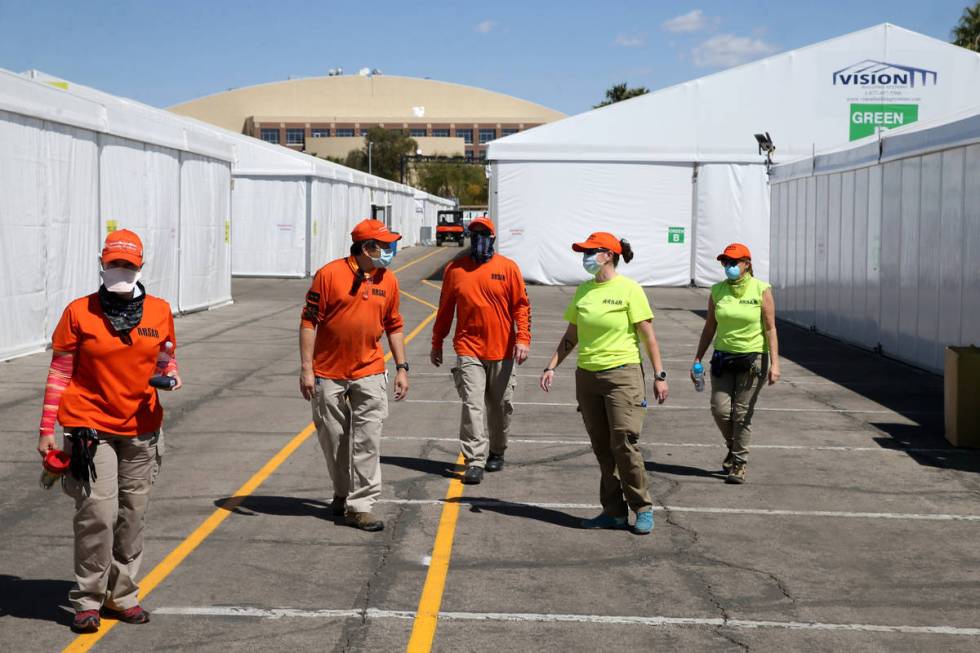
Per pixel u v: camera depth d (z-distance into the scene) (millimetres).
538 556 6496
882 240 18125
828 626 5379
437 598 5707
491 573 6152
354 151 136125
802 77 36406
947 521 7469
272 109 182625
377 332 6957
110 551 5078
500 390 8570
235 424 10766
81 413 4957
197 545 6613
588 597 5766
